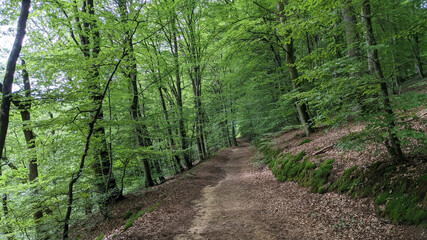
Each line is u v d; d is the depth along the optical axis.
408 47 16.23
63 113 7.05
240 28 9.56
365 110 4.85
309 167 8.09
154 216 7.53
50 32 11.61
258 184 10.47
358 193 5.47
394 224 4.21
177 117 15.86
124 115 13.09
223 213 7.43
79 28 10.81
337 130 10.02
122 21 8.35
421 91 9.41
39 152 9.12
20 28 5.36
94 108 7.50
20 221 8.23
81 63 7.43
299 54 16.52
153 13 10.93
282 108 14.13
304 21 5.75
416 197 4.16
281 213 6.54
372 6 6.58
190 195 10.05
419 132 4.09
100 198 8.59
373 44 4.67
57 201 8.21
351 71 4.61
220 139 33.56
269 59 16.62
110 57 7.55
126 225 7.17
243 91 18.56
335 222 5.08
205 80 26.09
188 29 17.05
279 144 14.49
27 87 11.07
